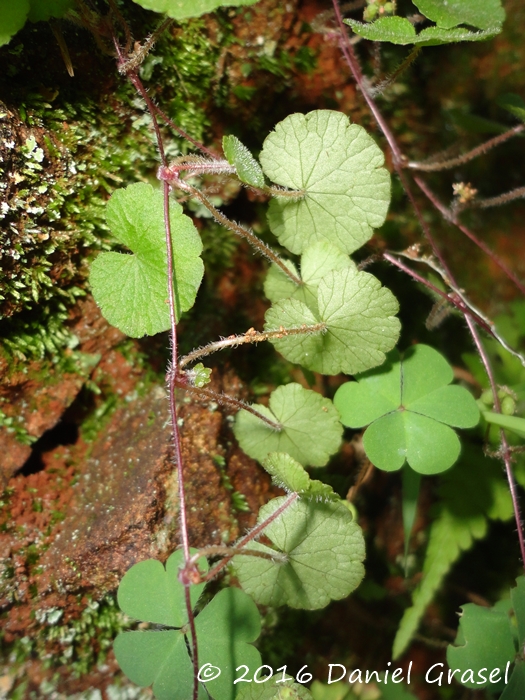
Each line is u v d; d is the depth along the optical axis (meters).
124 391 0.12
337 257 0.10
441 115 0.15
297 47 0.12
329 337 0.10
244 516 0.11
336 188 0.10
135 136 0.11
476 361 0.15
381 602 0.15
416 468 0.10
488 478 0.13
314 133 0.09
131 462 0.11
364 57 0.14
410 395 0.10
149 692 0.11
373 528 0.15
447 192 0.16
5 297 0.09
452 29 0.09
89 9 0.09
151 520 0.10
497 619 0.11
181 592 0.09
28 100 0.09
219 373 0.12
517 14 0.15
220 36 0.11
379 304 0.09
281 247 0.13
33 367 0.10
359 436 0.14
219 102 0.12
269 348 0.13
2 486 0.10
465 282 0.16
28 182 0.09
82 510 0.11
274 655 0.12
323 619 0.14
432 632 0.15
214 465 0.11
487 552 0.16
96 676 0.11
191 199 0.12
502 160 0.16
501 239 0.17
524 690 0.10
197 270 0.09
